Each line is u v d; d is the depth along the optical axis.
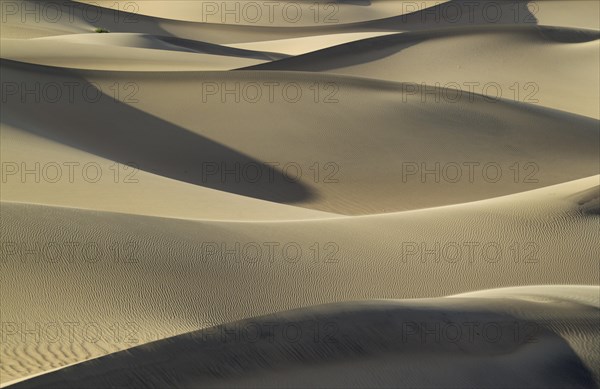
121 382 8.15
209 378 8.57
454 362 10.11
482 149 37.28
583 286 15.91
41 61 49.53
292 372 9.05
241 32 98.06
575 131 40.28
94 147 32.75
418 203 32.16
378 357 9.77
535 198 22.19
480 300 12.48
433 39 59.94
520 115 40.47
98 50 56.91
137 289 13.70
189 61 57.84
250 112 37.69
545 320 11.79
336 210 30.86
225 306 14.13
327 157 35.12
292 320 10.05
